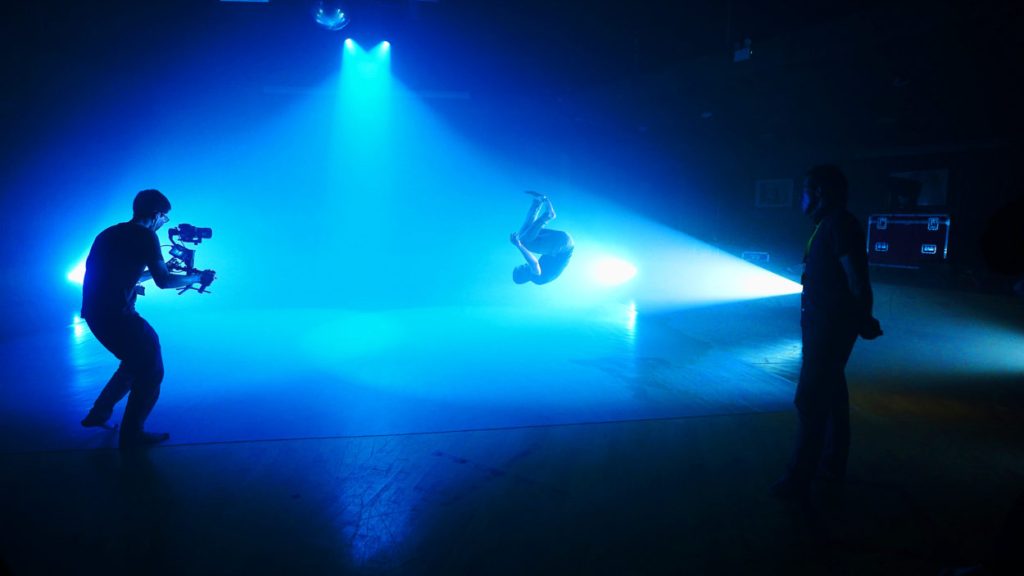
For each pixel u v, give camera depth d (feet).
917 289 37.96
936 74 27.12
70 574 8.18
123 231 12.50
